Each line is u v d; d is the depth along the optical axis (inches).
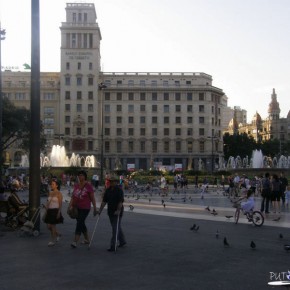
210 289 311.0
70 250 466.9
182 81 4785.9
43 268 378.6
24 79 4763.8
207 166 4744.1
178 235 579.2
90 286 318.7
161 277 346.0
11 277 346.6
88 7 4640.8
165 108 4781.0
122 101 4734.3
